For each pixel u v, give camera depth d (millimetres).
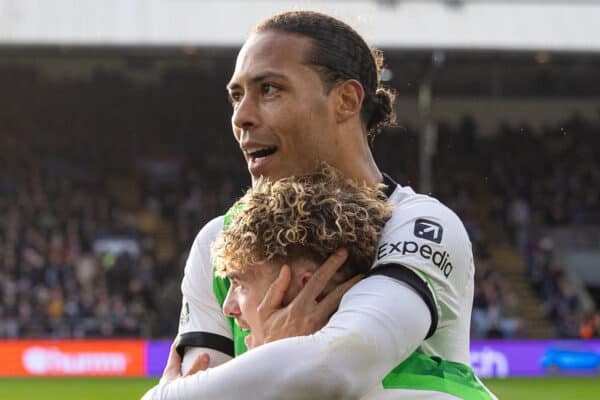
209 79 49375
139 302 38000
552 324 40312
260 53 3201
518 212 46875
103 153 48812
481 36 36844
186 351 3402
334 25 3289
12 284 37844
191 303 3408
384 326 2801
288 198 2936
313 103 3199
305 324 2889
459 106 48656
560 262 45344
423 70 38031
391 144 47562
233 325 3312
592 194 47688
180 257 43219
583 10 37281
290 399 2705
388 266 2961
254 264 2938
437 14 36812
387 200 3285
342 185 3166
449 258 3062
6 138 48219
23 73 48812
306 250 2922
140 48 36531
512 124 48938
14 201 45156
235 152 49375
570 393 27703
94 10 36375
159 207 47031
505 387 29625
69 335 35406
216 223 3488
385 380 3029
